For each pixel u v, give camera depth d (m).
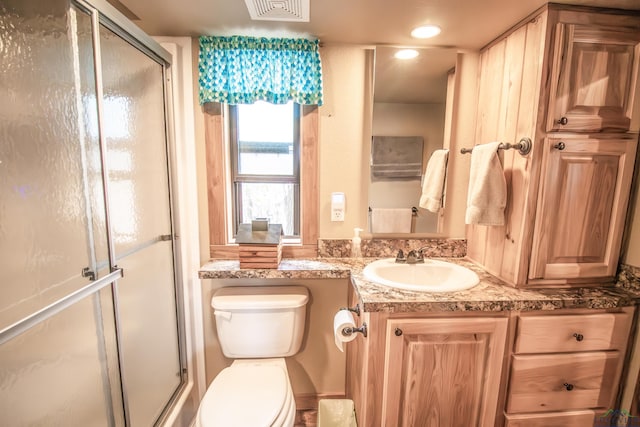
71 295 0.88
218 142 1.56
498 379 1.20
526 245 1.25
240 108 1.67
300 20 1.31
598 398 1.24
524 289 1.26
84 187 0.93
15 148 0.76
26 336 0.78
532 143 1.19
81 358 0.94
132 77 1.19
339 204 1.64
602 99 1.17
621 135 1.21
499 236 1.39
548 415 1.24
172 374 1.52
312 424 1.68
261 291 1.57
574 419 1.25
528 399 1.22
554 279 1.28
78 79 0.90
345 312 1.29
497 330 1.17
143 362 1.27
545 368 1.20
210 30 1.41
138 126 1.24
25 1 0.77
